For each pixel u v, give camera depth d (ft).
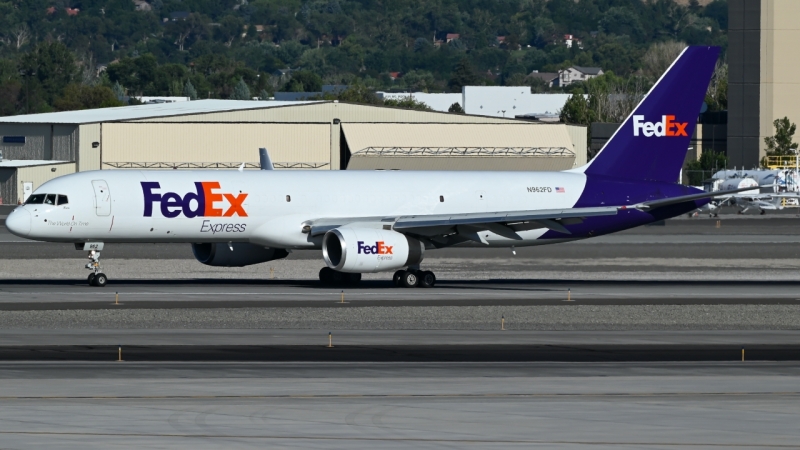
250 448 289.33
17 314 537.24
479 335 493.36
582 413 333.83
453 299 627.05
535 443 298.97
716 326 539.70
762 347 465.88
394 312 568.00
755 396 361.10
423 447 293.23
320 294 644.27
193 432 304.50
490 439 302.45
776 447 297.12
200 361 413.59
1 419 317.01
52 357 418.31
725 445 298.76
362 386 369.71
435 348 452.76
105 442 293.02
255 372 392.27
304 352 437.58
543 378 388.78
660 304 614.75
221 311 558.97
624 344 471.21
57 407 332.60
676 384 380.17
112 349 437.99
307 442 296.10
